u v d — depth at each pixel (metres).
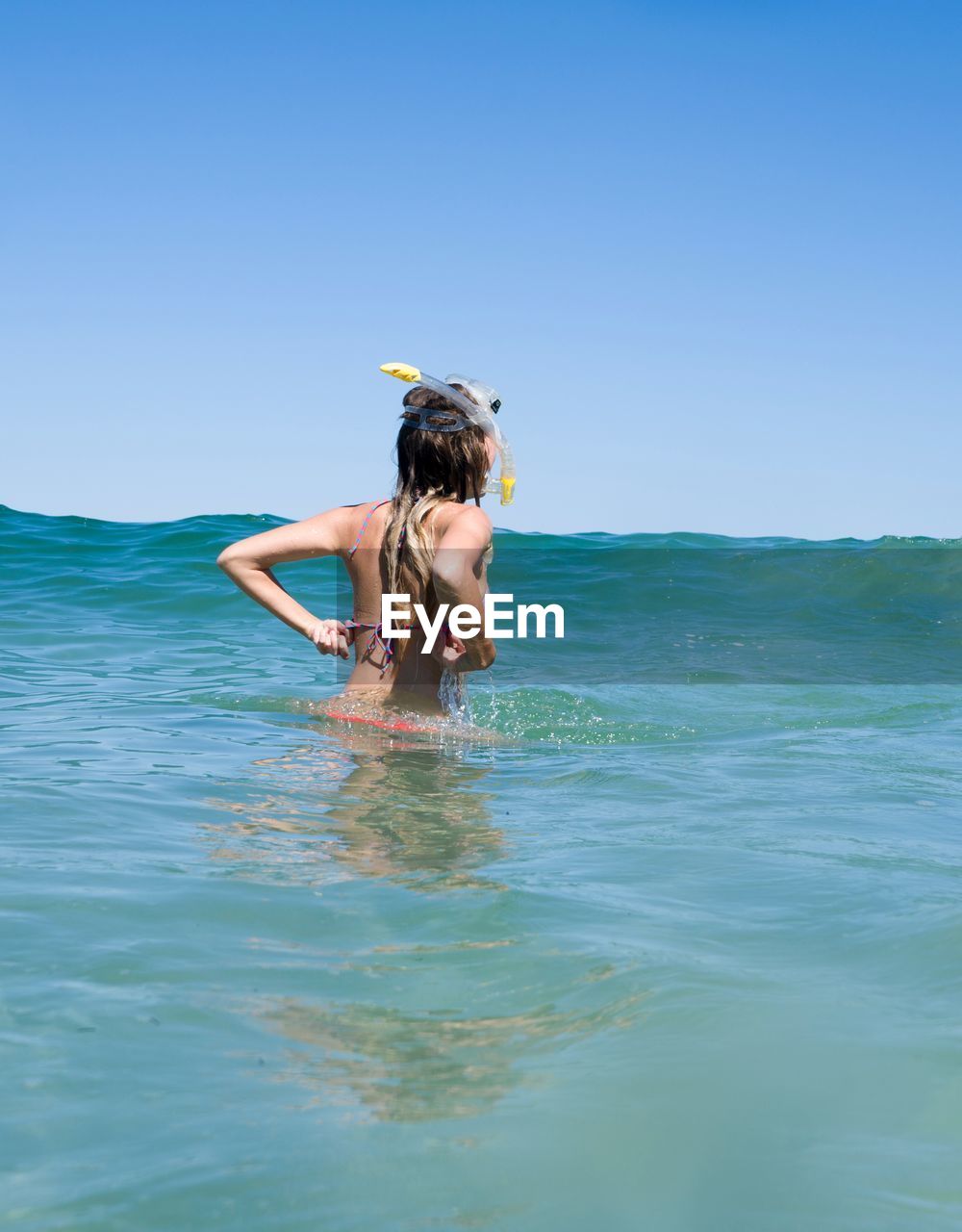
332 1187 1.05
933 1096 1.23
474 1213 1.01
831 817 2.59
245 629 6.94
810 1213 1.01
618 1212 1.01
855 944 1.70
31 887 1.94
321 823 2.48
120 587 8.35
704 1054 1.33
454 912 1.85
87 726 3.72
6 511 12.38
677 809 2.67
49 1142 1.13
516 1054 1.34
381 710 3.83
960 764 3.34
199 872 2.07
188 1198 1.03
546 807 2.69
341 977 1.58
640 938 1.73
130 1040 1.37
